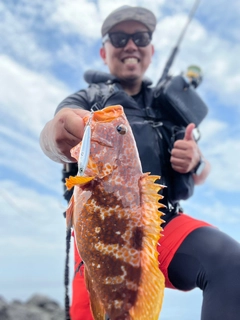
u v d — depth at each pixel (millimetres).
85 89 726
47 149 526
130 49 790
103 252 409
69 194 648
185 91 766
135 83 806
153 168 646
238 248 551
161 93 750
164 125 724
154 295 374
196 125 764
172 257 589
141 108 756
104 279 404
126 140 441
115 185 425
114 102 677
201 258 557
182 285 596
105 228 413
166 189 665
